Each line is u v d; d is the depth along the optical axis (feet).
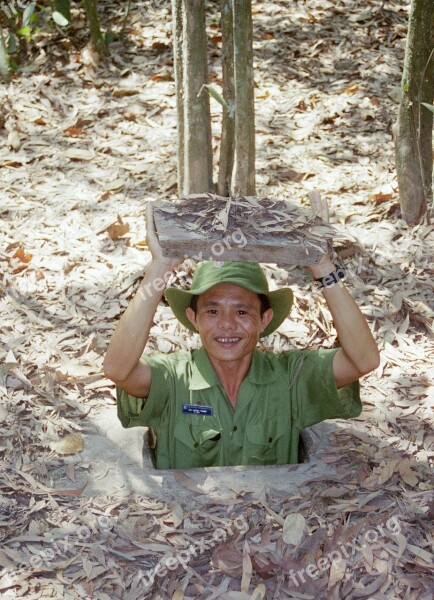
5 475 10.17
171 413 10.23
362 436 10.91
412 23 14.21
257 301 9.71
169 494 9.84
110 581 8.81
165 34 21.59
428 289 14.01
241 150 14.19
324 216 9.31
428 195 15.35
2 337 12.77
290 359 10.23
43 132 18.30
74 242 14.94
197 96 14.44
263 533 9.29
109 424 11.12
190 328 10.44
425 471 10.40
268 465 10.28
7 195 16.21
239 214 9.08
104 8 22.72
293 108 18.98
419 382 12.09
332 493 9.85
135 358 9.30
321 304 13.60
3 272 14.15
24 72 20.24
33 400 11.55
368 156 17.43
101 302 13.61
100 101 19.33
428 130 15.05
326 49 21.24
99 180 16.67
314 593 8.71
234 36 13.51
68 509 9.67
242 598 8.64
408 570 8.99
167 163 17.19
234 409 10.25
